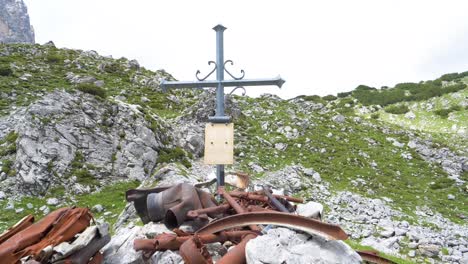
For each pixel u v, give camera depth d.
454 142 45.00
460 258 14.35
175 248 5.08
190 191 6.21
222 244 5.65
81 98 24.62
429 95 70.62
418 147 37.34
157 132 25.70
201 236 5.07
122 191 20.09
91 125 23.22
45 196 18.55
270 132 36.97
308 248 4.51
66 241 4.89
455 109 62.31
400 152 35.97
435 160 34.69
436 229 18.95
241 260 4.67
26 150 19.81
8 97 35.78
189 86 7.72
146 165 23.23
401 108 68.00
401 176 30.00
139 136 24.33
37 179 18.97
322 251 4.50
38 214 16.92
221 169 7.50
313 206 6.21
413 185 28.31
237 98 47.62
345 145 35.91
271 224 4.91
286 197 6.64
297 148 33.62
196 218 5.89
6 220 15.97
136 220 11.77
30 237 4.50
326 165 30.27
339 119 44.00
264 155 30.59
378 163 32.31
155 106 42.62
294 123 39.84
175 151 25.69
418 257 14.50
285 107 47.41
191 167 24.98
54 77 46.66
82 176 20.33
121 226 12.30
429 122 60.91
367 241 15.87
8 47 58.22
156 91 49.12
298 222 4.72
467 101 63.81
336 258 4.44
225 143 7.29
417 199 25.02
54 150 20.56
